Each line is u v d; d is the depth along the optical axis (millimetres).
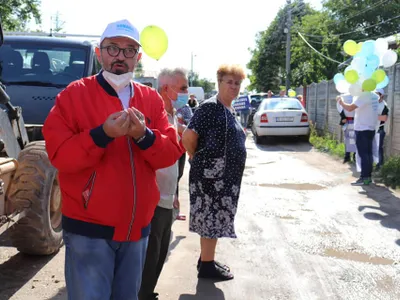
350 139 11297
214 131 4191
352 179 9461
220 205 4281
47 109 6324
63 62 6812
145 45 3436
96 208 2416
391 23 40094
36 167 4543
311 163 11758
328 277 4578
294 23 46438
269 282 4461
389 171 9328
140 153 2523
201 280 4484
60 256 5086
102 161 2434
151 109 2652
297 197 7895
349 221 6449
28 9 27078
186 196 8078
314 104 19625
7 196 4371
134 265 2598
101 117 2467
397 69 9977
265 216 6723
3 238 5602
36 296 4125
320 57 34219
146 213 2561
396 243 5535
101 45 2539
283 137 16984
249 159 12609
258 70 52000
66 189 2467
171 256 5117
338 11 41250
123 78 2510
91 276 2461
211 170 4234
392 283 4438
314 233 5922
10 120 4887
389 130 10383
